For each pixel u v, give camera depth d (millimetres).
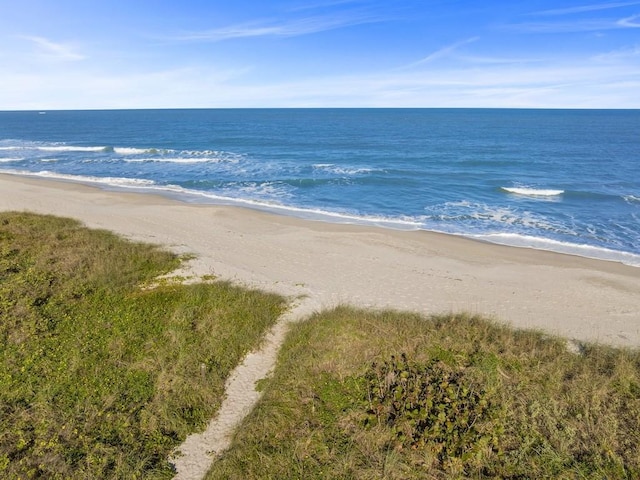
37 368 7906
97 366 8031
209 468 6004
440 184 30250
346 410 6875
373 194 27672
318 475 5730
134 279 12141
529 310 11883
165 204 24281
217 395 7535
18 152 50438
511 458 5980
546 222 21750
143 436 6480
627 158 42750
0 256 13125
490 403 7004
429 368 7926
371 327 9547
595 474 5711
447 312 11344
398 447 6113
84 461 5953
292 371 7949
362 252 16484
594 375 8008
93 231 16984
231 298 11180
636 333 10680
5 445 6113
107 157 45500
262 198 26891
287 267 14547
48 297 10664
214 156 45875
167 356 8445
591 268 15625
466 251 17250
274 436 6441
